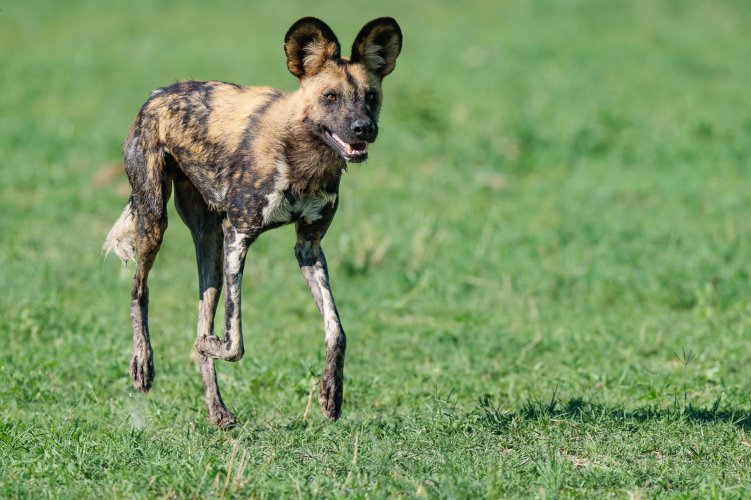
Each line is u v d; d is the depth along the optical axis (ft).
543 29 156.25
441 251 74.64
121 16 167.63
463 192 89.20
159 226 46.34
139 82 126.11
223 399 48.80
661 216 81.97
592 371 53.11
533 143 101.45
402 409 47.62
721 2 171.12
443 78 127.34
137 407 46.98
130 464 38.88
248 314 63.00
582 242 75.92
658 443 41.42
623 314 63.98
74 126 107.04
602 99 116.88
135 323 46.98
